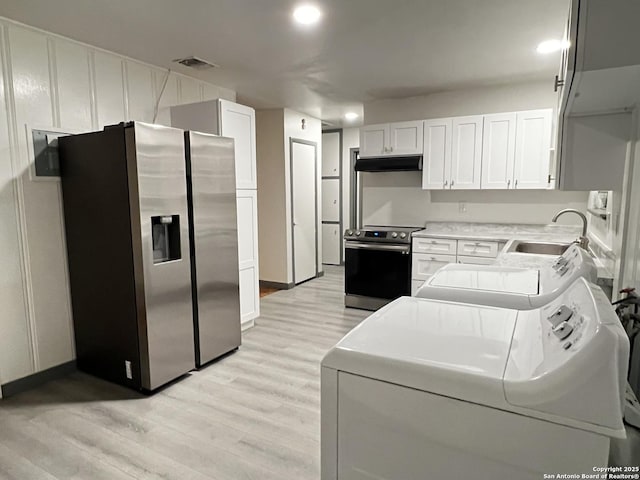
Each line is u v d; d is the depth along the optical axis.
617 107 1.67
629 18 1.13
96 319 2.82
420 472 0.96
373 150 4.53
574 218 4.01
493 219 4.36
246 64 3.45
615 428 0.75
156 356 2.64
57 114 2.82
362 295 4.52
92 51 3.01
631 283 1.62
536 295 1.57
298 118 5.59
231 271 3.24
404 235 4.17
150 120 3.46
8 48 2.55
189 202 2.85
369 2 2.33
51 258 2.84
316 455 2.04
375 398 0.99
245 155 3.59
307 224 6.02
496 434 0.86
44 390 2.72
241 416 2.39
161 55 3.22
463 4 2.35
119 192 2.56
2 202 2.58
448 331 1.15
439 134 4.17
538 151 3.76
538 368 0.87
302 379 2.86
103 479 1.88
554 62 3.40
